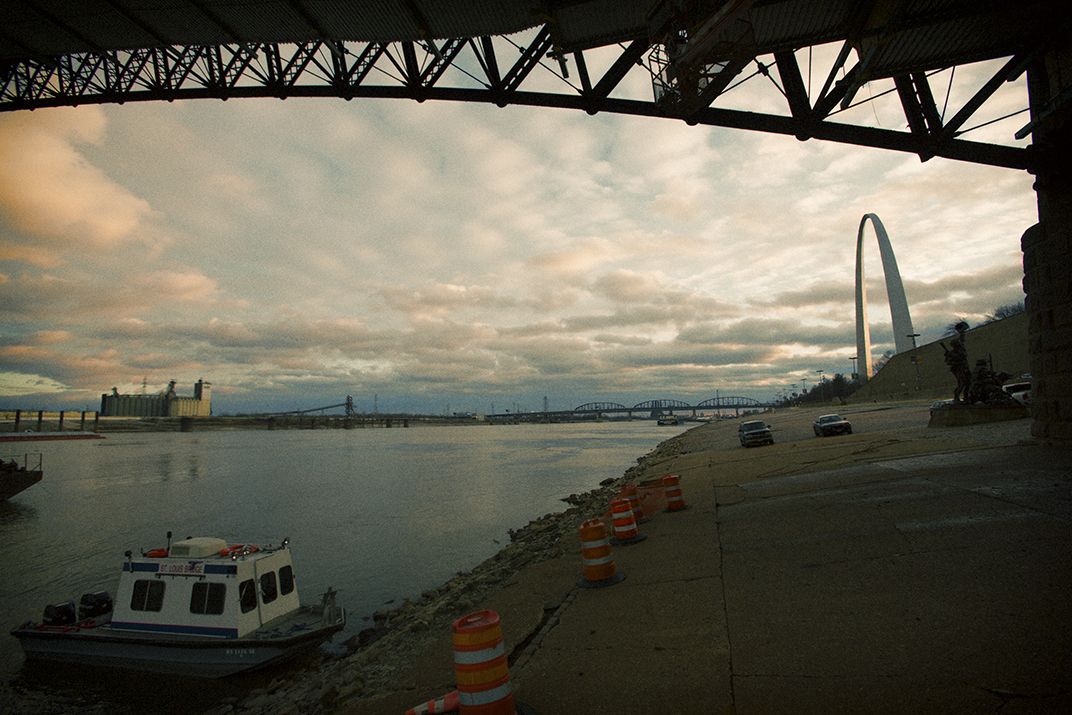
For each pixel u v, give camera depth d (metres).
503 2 10.36
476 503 36.03
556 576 10.21
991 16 9.41
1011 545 7.01
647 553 10.02
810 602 6.38
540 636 6.75
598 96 11.41
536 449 100.81
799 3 9.27
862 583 6.67
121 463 80.12
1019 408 23.86
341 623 13.23
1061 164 10.99
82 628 13.47
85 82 13.71
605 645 6.14
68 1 11.14
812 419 62.94
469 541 24.88
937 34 9.82
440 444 132.88
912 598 5.99
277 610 13.42
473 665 4.57
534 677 5.57
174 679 12.29
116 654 12.73
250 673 12.09
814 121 10.72
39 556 24.20
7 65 13.76
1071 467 10.57
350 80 12.50
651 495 15.32
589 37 10.85
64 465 76.44
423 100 12.31
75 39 12.41
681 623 6.41
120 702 11.37
